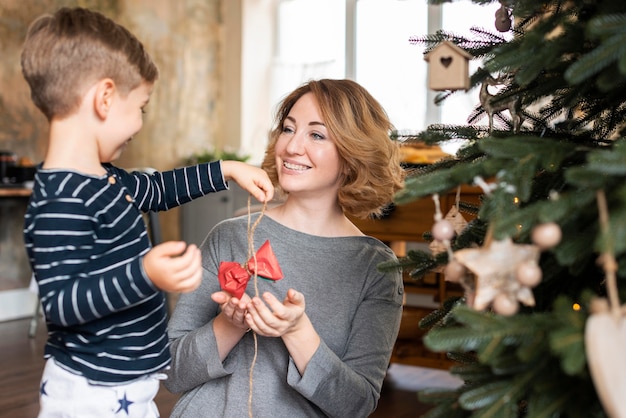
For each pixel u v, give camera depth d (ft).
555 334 2.47
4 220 15.16
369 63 19.34
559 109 4.10
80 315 3.25
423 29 18.40
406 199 2.99
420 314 9.84
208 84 20.27
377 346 4.57
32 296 15.44
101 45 3.51
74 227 3.37
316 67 20.18
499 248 2.81
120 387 3.64
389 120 4.92
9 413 8.98
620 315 2.47
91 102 3.52
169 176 4.59
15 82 15.49
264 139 20.97
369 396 4.42
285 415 4.44
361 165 4.67
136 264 3.22
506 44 3.40
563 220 2.85
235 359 4.55
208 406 4.55
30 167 14.14
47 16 3.62
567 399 2.77
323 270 4.65
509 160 2.94
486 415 2.69
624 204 2.51
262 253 4.26
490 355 2.65
